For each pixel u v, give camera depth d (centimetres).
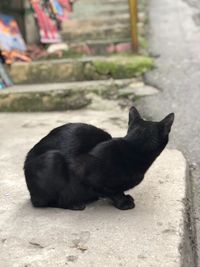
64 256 83
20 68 203
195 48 208
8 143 147
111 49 216
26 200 107
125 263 80
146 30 234
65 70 200
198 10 259
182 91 175
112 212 98
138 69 194
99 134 102
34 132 156
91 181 96
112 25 238
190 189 115
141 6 252
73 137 100
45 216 99
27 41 236
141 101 174
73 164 97
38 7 233
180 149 137
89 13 255
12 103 187
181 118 156
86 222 95
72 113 178
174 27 236
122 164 95
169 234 88
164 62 198
